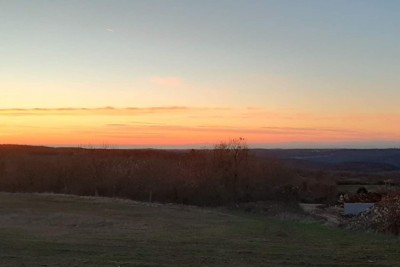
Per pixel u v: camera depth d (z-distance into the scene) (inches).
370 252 635.5
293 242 749.3
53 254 590.9
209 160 2300.7
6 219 1064.2
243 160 2309.3
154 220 1140.5
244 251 637.3
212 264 538.3
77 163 2289.6
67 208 1373.0
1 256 569.6
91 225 989.8
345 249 664.4
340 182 2498.8
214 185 2130.9
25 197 1683.1
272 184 2336.4
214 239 780.0
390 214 1041.5
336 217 1533.0
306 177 2539.4
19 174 2285.9
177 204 1893.5
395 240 791.7
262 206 1876.2
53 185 2229.3
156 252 619.2
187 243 719.1
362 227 1061.1
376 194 2091.5
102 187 2151.8
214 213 1459.2
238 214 1513.3
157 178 2139.5
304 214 1617.9
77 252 609.0
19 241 706.8
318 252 633.6
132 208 1466.5
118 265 518.0
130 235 821.9
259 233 893.8
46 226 955.3
